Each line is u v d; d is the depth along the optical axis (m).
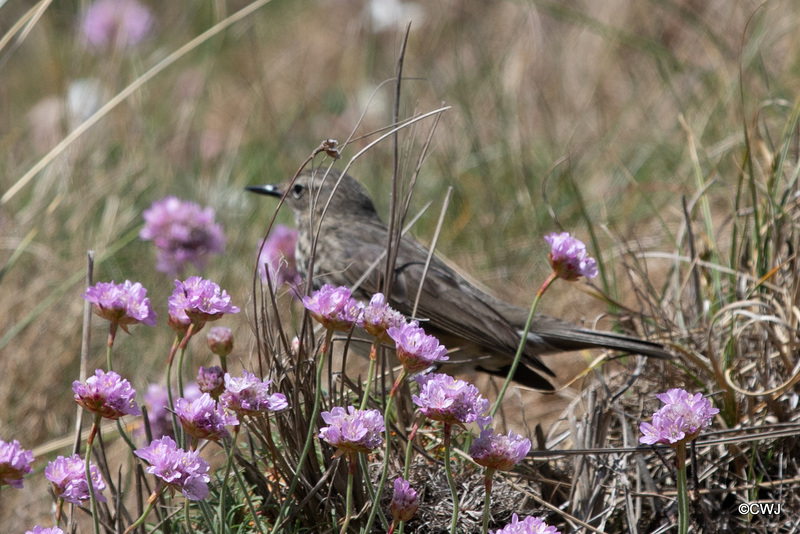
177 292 5.88
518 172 13.54
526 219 12.70
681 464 5.30
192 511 6.82
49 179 12.56
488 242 12.59
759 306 8.57
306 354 6.84
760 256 8.75
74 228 11.87
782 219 8.84
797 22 14.84
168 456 5.15
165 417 7.45
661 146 13.43
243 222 13.01
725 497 7.48
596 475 7.24
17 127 16.19
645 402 8.39
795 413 7.84
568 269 6.10
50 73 17.78
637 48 15.98
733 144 11.86
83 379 6.46
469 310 9.76
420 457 7.12
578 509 7.04
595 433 7.54
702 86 14.53
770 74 14.15
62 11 19.59
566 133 14.65
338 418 5.25
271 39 20.17
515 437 5.43
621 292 11.00
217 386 6.02
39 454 8.66
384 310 5.57
